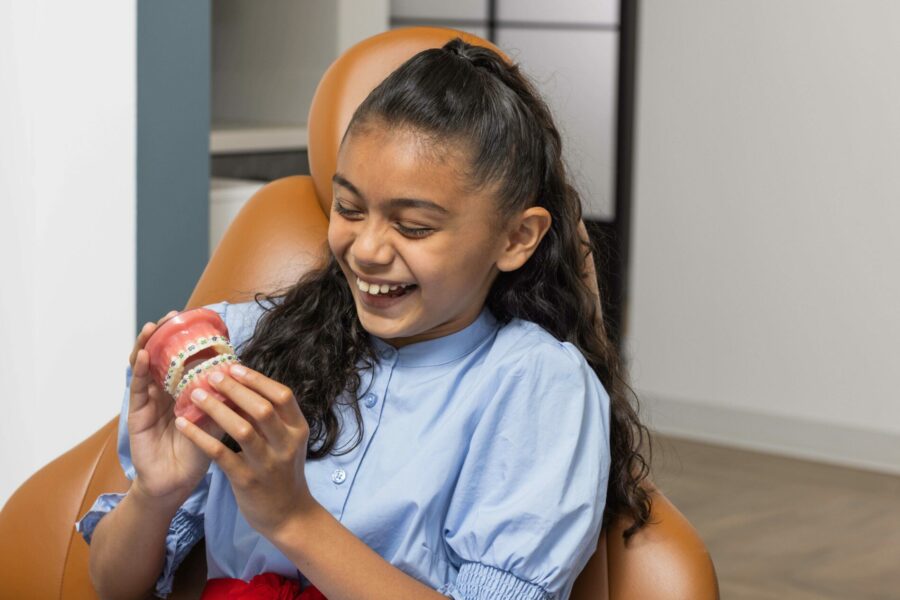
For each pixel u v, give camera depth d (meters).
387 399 1.37
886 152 3.75
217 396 1.12
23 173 2.24
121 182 2.30
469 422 1.31
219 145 2.87
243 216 1.71
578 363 1.33
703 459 3.88
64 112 2.23
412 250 1.22
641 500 1.43
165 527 1.33
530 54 5.69
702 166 4.04
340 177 1.24
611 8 5.53
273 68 3.30
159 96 2.33
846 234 3.84
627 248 5.22
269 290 1.63
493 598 1.23
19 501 1.54
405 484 1.30
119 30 2.26
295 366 1.39
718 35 3.96
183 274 2.41
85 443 1.58
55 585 1.51
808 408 3.96
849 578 3.01
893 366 3.82
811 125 3.85
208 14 2.38
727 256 4.03
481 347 1.38
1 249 2.30
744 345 4.04
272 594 1.31
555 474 1.26
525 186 1.27
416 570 1.29
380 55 1.68
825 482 3.70
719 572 3.02
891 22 3.70
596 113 5.62
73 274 2.28
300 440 1.14
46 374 2.29
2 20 2.22
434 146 1.20
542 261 1.38
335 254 1.27
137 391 1.24
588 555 1.30
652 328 4.18
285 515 1.17
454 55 1.27
